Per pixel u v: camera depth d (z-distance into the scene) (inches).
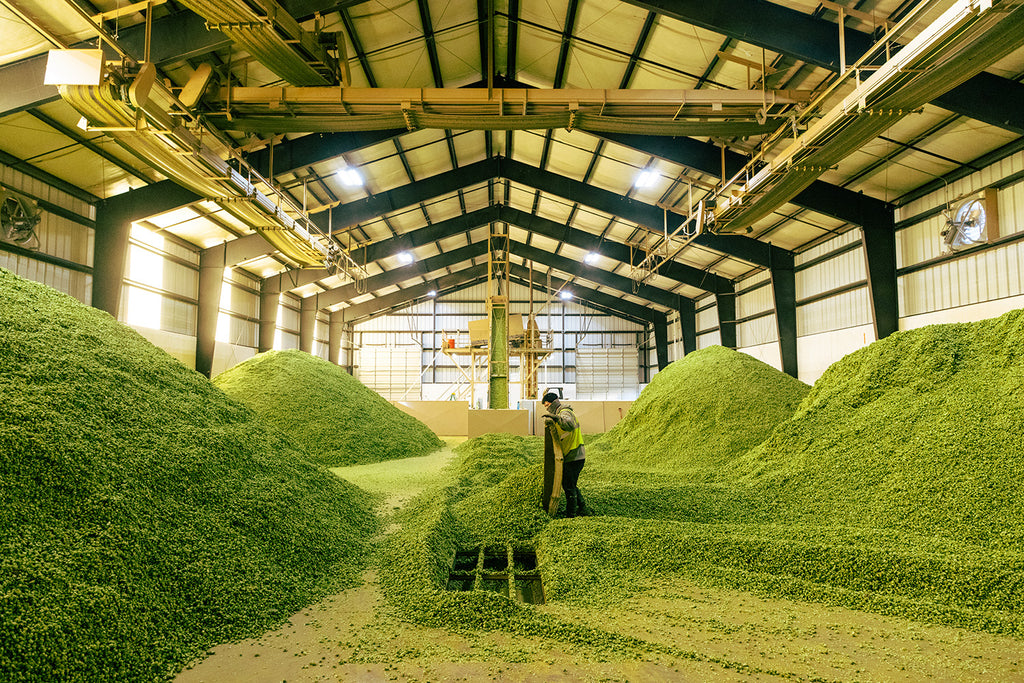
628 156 658.2
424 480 319.6
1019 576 140.7
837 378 307.3
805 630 128.9
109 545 128.6
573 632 125.1
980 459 198.5
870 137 356.8
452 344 1058.7
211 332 783.1
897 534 180.5
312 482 220.2
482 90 406.9
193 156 402.9
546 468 219.5
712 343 1064.2
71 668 98.7
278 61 351.3
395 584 157.8
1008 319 250.2
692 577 165.6
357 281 1142.3
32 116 418.6
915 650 118.4
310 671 109.8
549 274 1263.5
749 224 553.0
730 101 404.8
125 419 180.1
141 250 661.3
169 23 357.4
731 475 277.4
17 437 139.6
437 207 922.7
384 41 469.7
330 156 591.8
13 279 222.2
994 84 377.7
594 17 443.8
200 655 115.2
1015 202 448.5
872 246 584.4
